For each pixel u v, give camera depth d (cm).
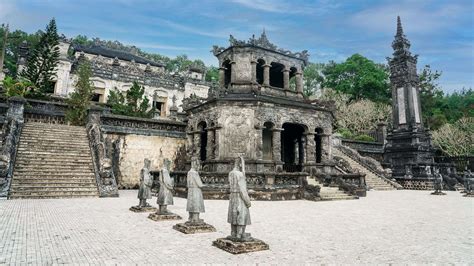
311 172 2217
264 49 2419
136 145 2345
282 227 899
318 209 1340
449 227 932
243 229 656
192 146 2428
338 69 6450
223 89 2272
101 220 954
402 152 3284
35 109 2402
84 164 1803
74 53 5575
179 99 5272
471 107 6094
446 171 3216
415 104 3406
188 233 786
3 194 1392
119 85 4734
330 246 683
